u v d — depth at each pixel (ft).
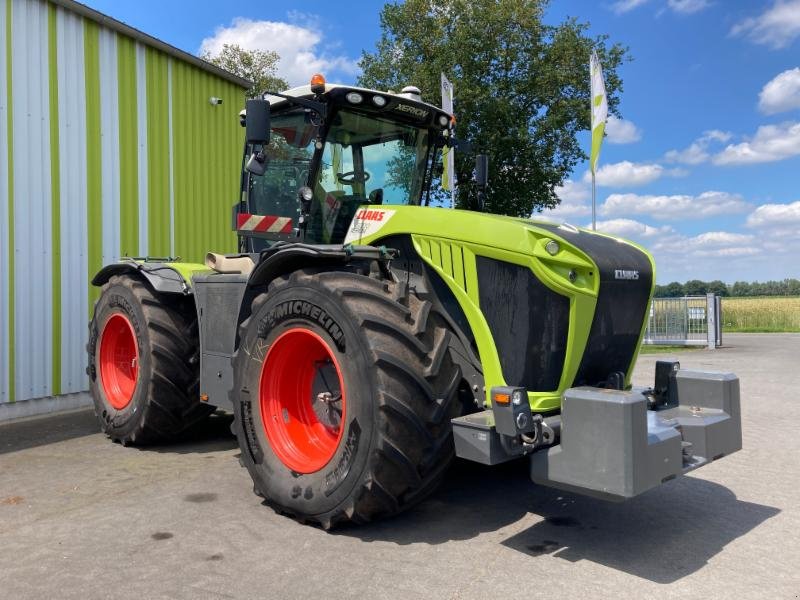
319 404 12.37
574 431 9.57
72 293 23.44
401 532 11.23
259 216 15.14
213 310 15.40
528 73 61.46
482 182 16.02
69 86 23.31
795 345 54.54
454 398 11.13
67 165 23.26
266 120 12.76
